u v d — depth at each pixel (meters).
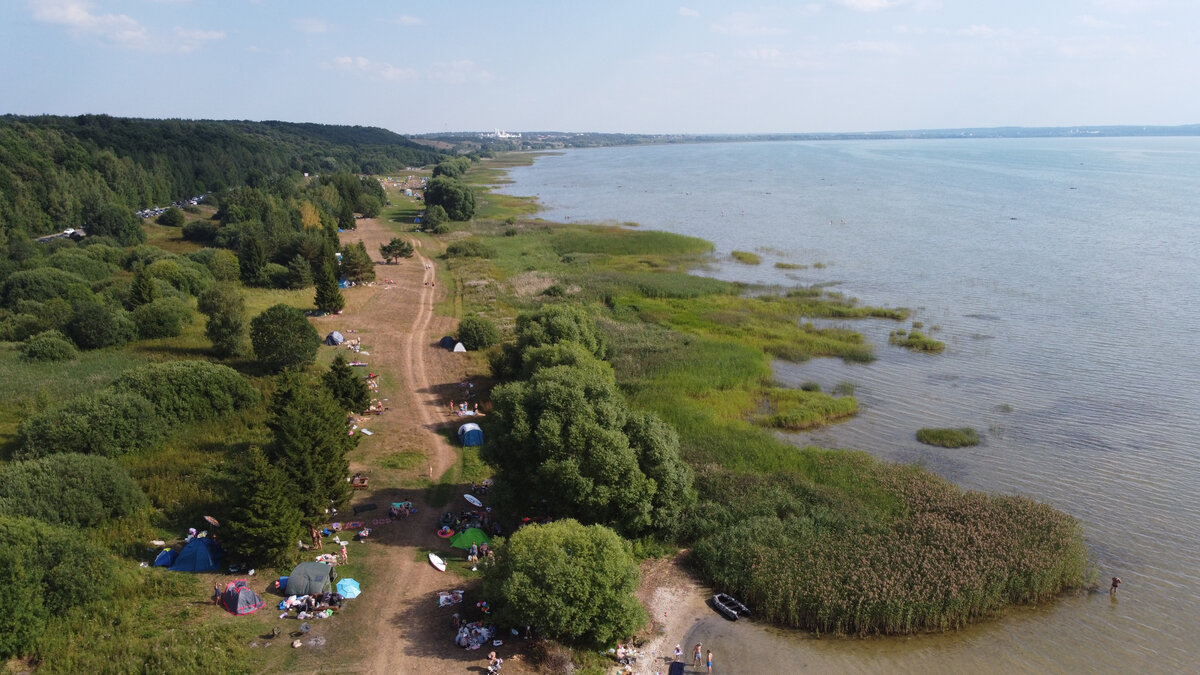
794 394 80.38
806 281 132.25
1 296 110.94
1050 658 42.00
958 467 64.81
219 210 186.50
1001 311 110.31
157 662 37.38
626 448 53.53
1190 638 43.31
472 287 131.38
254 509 46.38
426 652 40.28
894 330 103.00
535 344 80.69
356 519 54.84
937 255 150.75
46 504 47.75
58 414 61.47
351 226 199.00
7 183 161.88
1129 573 49.47
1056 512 54.41
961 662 41.94
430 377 87.81
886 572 47.19
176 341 97.06
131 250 144.88
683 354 92.19
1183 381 81.62
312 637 40.88
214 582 45.78
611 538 43.97
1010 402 78.19
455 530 53.56
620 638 43.41
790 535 52.25
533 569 42.00
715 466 62.72
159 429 66.19
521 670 39.38
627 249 162.62
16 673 36.50
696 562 52.06
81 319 92.50
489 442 56.72
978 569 47.28
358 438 62.69
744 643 43.78
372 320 111.31
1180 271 130.50
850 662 42.06
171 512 53.56
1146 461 64.69
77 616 40.34
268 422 56.25
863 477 61.41
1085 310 109.31
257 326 85.44
